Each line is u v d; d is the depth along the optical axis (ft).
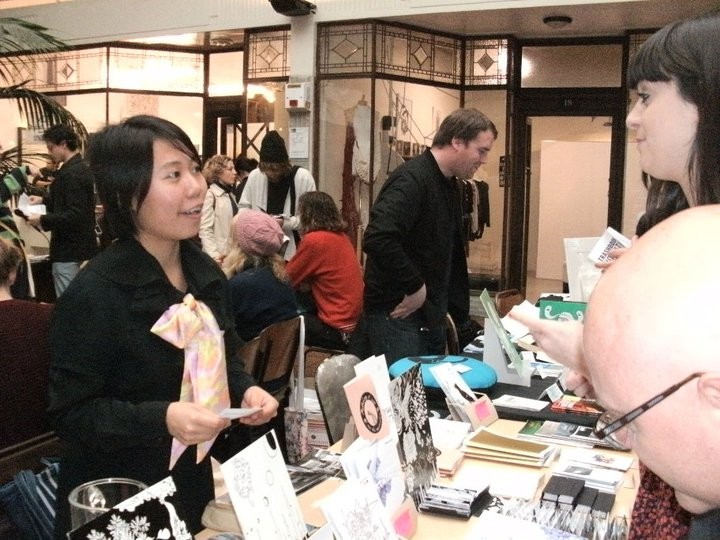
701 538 2.25
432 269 10.58
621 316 2.07
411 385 5.40
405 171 10.27
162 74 27.61
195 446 5.49
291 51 23.21
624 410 2.08
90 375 5.04
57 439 6.75
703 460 1.98
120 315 5.09
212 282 5.74
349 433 6.34
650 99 3.97
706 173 3.63
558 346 3.66
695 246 2.06
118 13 26.35
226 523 4.73
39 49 19.67
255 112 24.58
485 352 8.87
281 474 3.98
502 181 24.66
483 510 5.21
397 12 21.61
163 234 5.28
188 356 5.22
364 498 3.87
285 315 11.37
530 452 6.11
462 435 6.55
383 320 10.57
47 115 19.02
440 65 23.89
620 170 23.99
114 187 5.19
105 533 3.17
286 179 19.92
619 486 5.62
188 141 5.35
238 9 24.08
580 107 24.35
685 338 1.95
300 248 14.58
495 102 24.23
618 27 22.68
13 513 6.02
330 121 23.12
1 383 6.39
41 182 21.03
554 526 4.87
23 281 13.94
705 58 3.62
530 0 20.18
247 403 5.66
